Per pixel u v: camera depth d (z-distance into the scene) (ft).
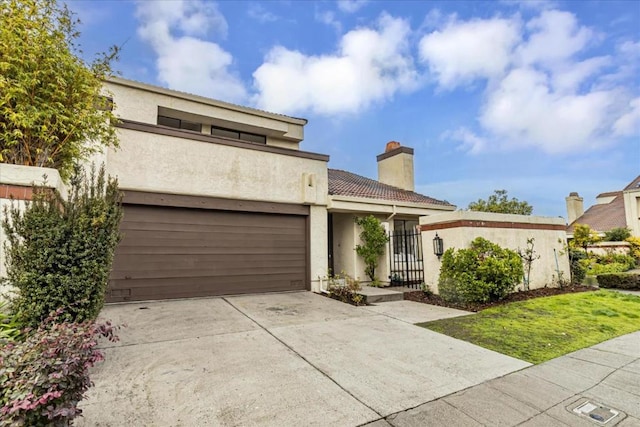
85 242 13.38
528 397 12.07
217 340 17.37
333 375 13.43
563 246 35.78
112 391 11.60
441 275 28.99
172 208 28.02
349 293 29.63
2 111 13.98
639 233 72.64
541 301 27.53
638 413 11.13
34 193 13.01
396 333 19.35
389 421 10.28
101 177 14.90
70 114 15.88
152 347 16.10
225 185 30.04
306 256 34.22
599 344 18.13
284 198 33.12
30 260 12.32
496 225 30.55
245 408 10.73
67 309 12.70
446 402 11.55
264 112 42.68
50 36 15.16
